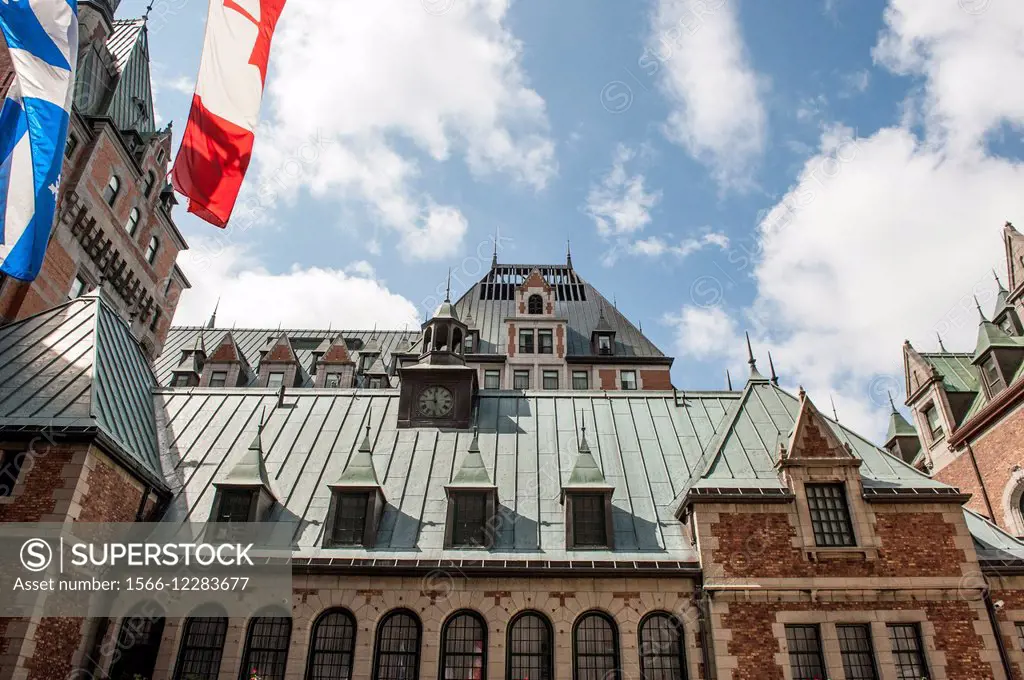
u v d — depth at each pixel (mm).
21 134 21594
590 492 23219
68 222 36219
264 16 20391
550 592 21125
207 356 58500
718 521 21484
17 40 22234
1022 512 35000
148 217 43625
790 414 26016
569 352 57844
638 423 28391
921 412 43594
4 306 32219
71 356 23797
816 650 20016
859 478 22031
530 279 60312
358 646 20469
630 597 20984
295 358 56469
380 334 64312
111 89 41438
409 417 28453
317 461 26031
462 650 20609
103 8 40688
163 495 23719
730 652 19719
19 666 17062
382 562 21406
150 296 44812
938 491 21766
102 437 20156
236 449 26453
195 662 20391
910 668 19781
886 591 20422
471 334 57750
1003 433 36000
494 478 25266
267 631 20859
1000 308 41125
